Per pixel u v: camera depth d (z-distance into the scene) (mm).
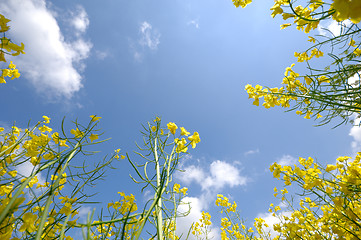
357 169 1516
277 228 2539
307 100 2045
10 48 746
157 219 1249
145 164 1443
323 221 2021
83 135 1363
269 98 2348
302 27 1727
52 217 1102
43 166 1055
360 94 1622
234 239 4473
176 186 1955
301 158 2629
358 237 1527
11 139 1847
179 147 1497
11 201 688
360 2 486
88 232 808
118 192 1610
